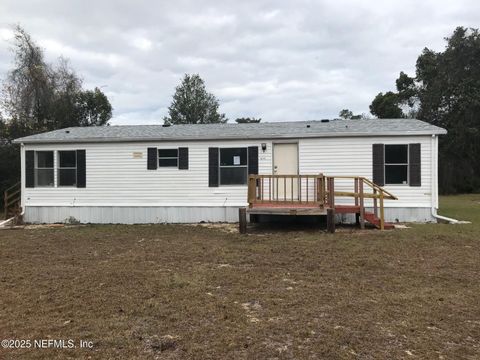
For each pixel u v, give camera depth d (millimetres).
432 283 6152
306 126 14805
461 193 31656
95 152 14555
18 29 25078
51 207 14719
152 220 14297
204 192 14078
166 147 14250
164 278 6512
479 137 31188
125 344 4035
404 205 13070
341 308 5035
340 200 13375
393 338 4137
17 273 7020
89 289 5953
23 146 14812
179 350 3898
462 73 32375
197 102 45781
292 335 4219
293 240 10055
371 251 8508
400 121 15281
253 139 13781
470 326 4457
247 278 6492
